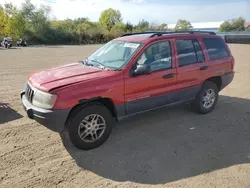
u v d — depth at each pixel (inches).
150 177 122.3
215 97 214.2
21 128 177.6
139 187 114.7
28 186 114.2
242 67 471.2
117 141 160.2
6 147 150.0
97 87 143.1
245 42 1279.5
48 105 133.9
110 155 143.1
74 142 144.2
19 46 1354.6
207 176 122.6
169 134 171.0
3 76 374.6
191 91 193.5
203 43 201.8
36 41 1815.9
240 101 249.4
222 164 133.3
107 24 2775.6
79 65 177.2
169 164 133.5
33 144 154.7
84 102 142.1
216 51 211.3
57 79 145.6
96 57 186.2
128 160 137.7
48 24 1925.4
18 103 234.5
